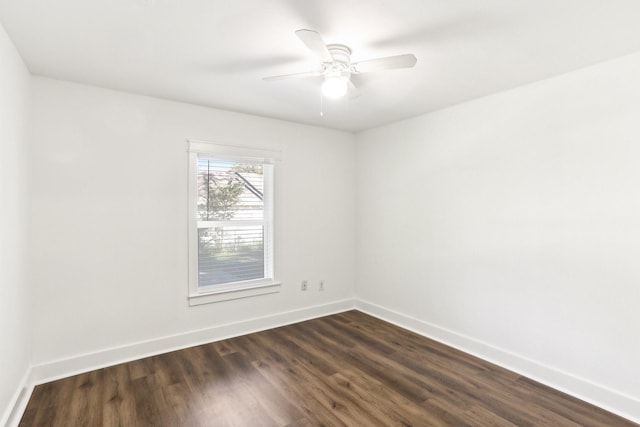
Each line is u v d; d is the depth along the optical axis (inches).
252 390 94.6
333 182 162.6
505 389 96.1
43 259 98.8
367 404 88.4
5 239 73.8
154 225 116.8
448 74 95.9
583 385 91.5
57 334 101.0
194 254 124.8
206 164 130.6
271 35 75.2
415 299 140.2
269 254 146.2
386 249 153.3
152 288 116.7
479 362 112.3
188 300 124.0
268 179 145.3
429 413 84.7
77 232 103.8
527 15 66.9
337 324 148.6
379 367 108.5
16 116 81.8
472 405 88.3
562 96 95.7
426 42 77.9
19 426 78.5
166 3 63.3
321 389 95.3
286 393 93.2
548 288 99.1
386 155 152.8
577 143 92.8
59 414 83.2
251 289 138.9
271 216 145.2
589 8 64.4
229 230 136.6
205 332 127.6
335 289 164.7
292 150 149.0
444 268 128.4
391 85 104.1
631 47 80.1
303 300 154.3
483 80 100.2
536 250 101.7
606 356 87.8
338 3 62.9
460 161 122.4
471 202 119.0
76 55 85.0
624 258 84.9
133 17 68.0
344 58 79.9
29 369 94.2
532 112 102.2
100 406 86.6
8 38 74.9
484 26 71.0
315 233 157.3
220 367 108.0
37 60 87.8
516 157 106.2
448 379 101.3
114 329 110.1
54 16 67.5
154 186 116.5
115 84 104.4
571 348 94.3
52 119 99.7
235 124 133.2
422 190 136.5
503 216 109.8
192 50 82.4
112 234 109.5
